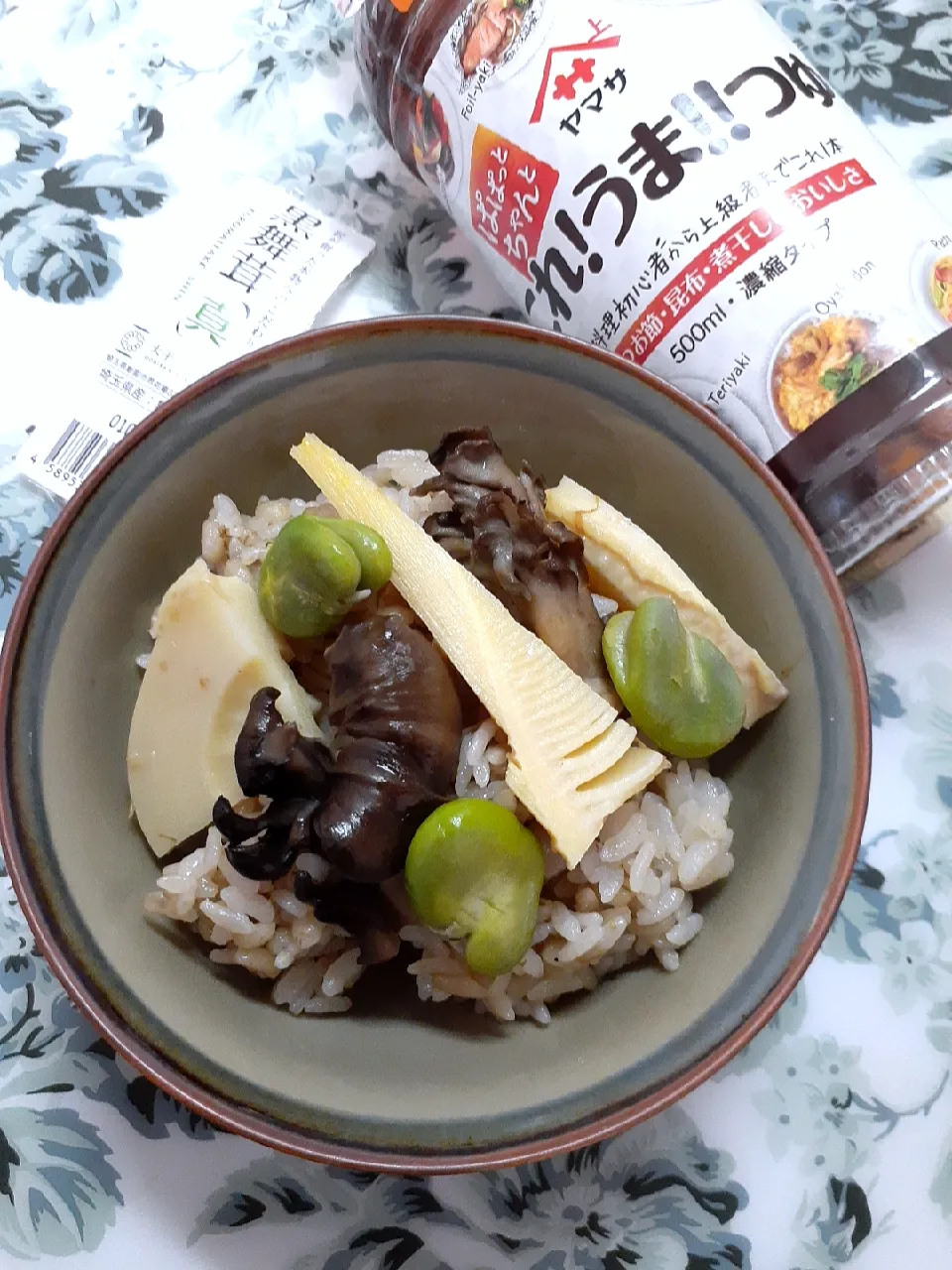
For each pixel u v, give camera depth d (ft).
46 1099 0.74
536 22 0.74
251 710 0.66
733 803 0.76
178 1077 0.63
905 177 0.78
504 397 0.77
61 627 0.70
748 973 0.66
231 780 0.71
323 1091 0.65
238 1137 0.74
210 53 0.95
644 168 0.73
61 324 0.88
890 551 0.83
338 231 0.91
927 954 0.79
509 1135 0.64
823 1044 0.77
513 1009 0.72
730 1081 0.76
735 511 0.73
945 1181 0.75
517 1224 0.74
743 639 0.75
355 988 0.73
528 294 0.82
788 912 0.67
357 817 0.64
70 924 0.65
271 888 0.71
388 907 0.68
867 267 0.73
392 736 0.66
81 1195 0.73
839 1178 0.75
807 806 0.69
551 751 0.68
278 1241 0.73
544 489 0.78
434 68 0.78
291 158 0.92
